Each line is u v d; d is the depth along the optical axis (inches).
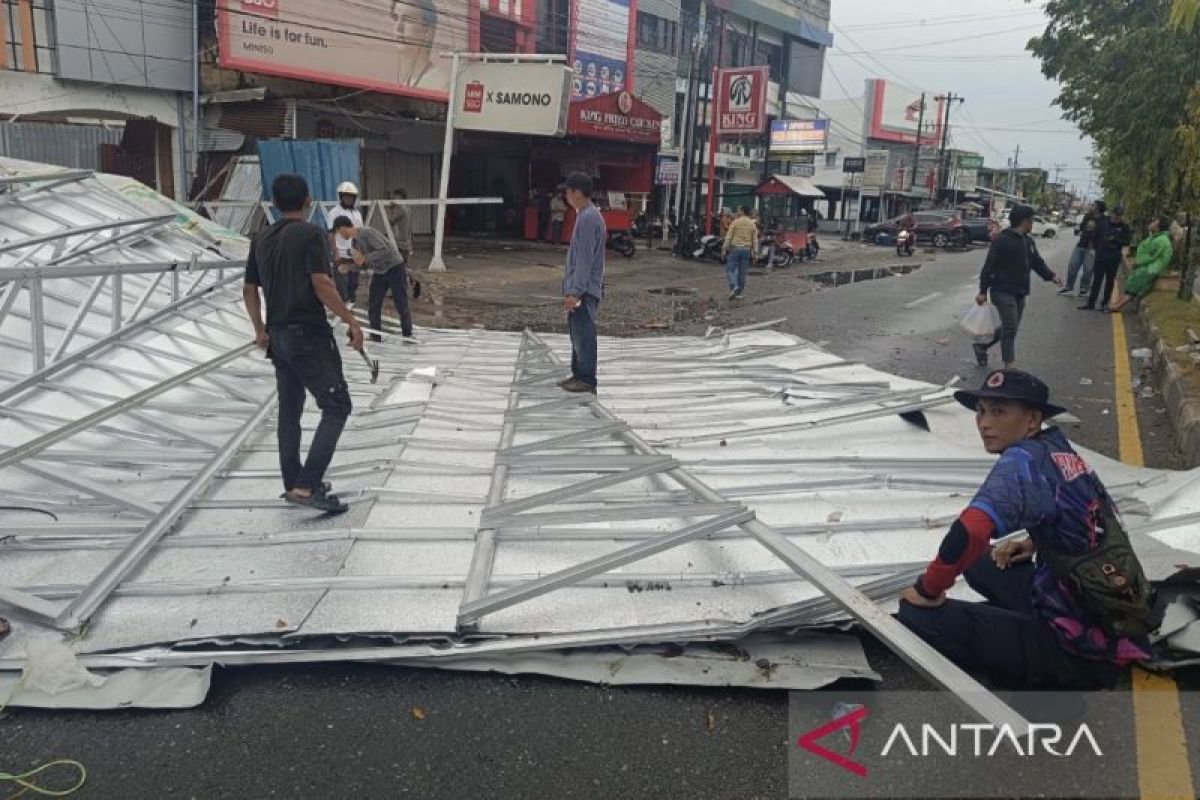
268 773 109.6
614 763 113.3
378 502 189.9
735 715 123.0
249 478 204.1
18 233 308.3
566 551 167.6
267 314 174.4
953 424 266.8
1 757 110.9
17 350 239.9
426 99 896.9
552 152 1073.5
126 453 204.2
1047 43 837.8
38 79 644.1
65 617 133.6
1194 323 454.6
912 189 2218.3
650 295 686.5
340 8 785.6
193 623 135.4
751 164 1622.8
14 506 175.6
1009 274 358.6
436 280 690.8
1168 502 187.6
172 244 389.4
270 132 780.6
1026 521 112.7
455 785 108.6
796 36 1728.6
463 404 279.3
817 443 245.9
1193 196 494.0
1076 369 389.4
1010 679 127.2
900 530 179.9
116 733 116.0
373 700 124.6
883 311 599.5
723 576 153.3
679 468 202.1
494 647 131.0
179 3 707.4
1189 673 132.8
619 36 1181.7
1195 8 297.6
